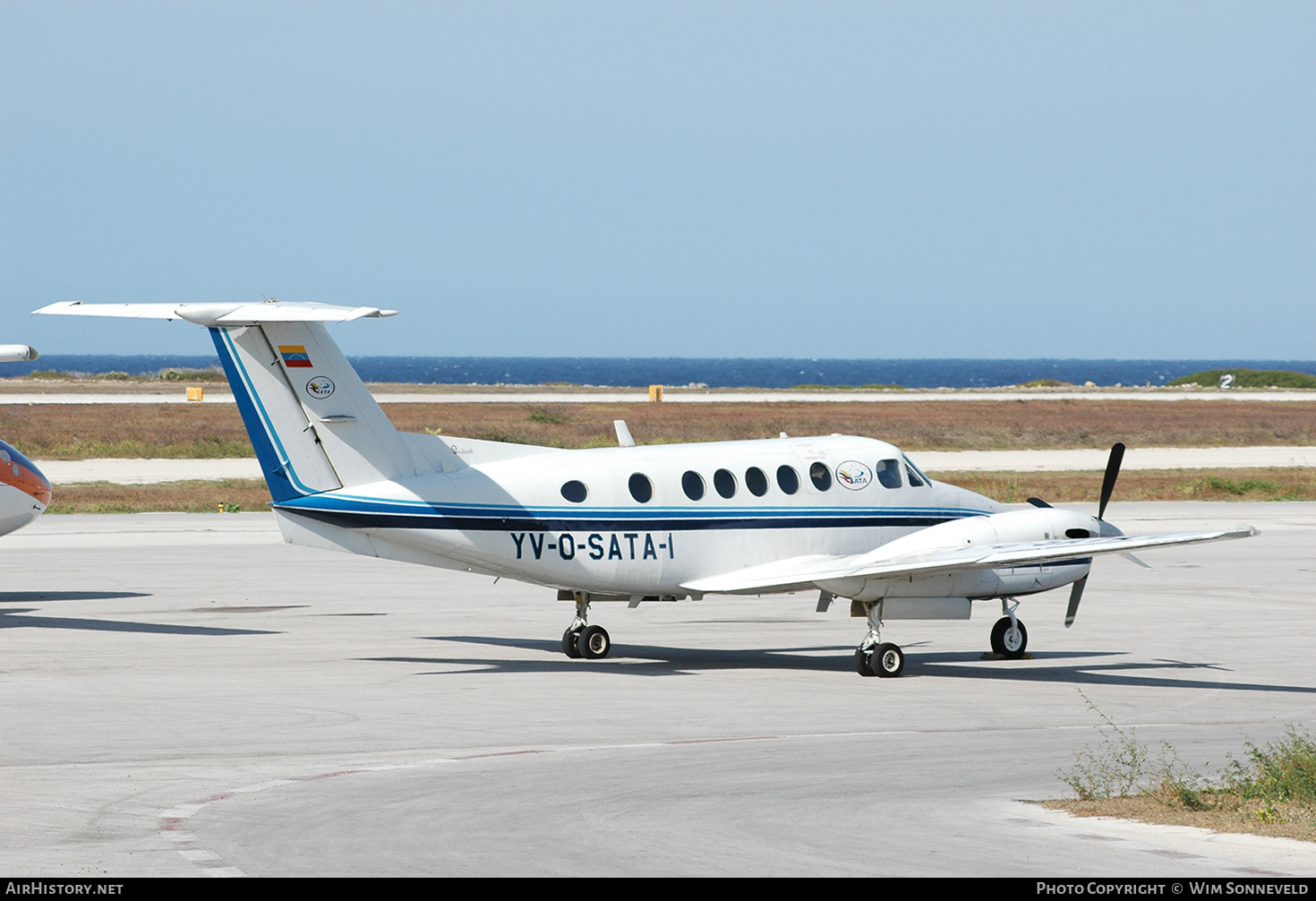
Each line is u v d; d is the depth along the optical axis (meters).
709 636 65.19
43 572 86.62
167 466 170.50
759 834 27.95
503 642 61.81
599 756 37.25
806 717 44.34
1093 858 26.05
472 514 51.72
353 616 69.44
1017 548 52.94
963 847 26.88
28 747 37.81
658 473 55.28
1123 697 49.41
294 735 39.84
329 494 50.25
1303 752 35.06
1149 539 50.16
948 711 46.03
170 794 31.70
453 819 29.19
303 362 50.00
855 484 59.12
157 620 67.56
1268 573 92.44
